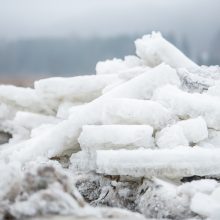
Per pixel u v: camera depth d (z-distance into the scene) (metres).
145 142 2.91
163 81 3.43
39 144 3.27
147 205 2.66
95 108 3.26
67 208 2.02
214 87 3.37
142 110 3.09
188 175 2.74
